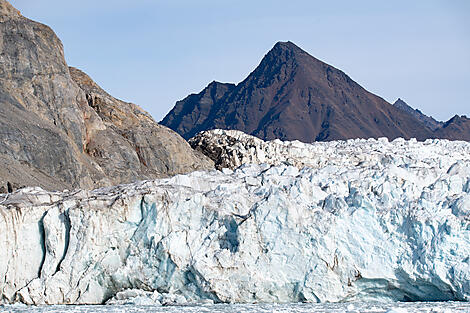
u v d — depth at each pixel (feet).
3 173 338.54
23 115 372.38
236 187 281.13
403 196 258.98
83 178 374.63
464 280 241.14
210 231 259.39
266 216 253.85
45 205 265.95
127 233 260.83
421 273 246.68
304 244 252.21
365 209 255.91
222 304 248.11
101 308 239.30
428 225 248.52
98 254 258.37
